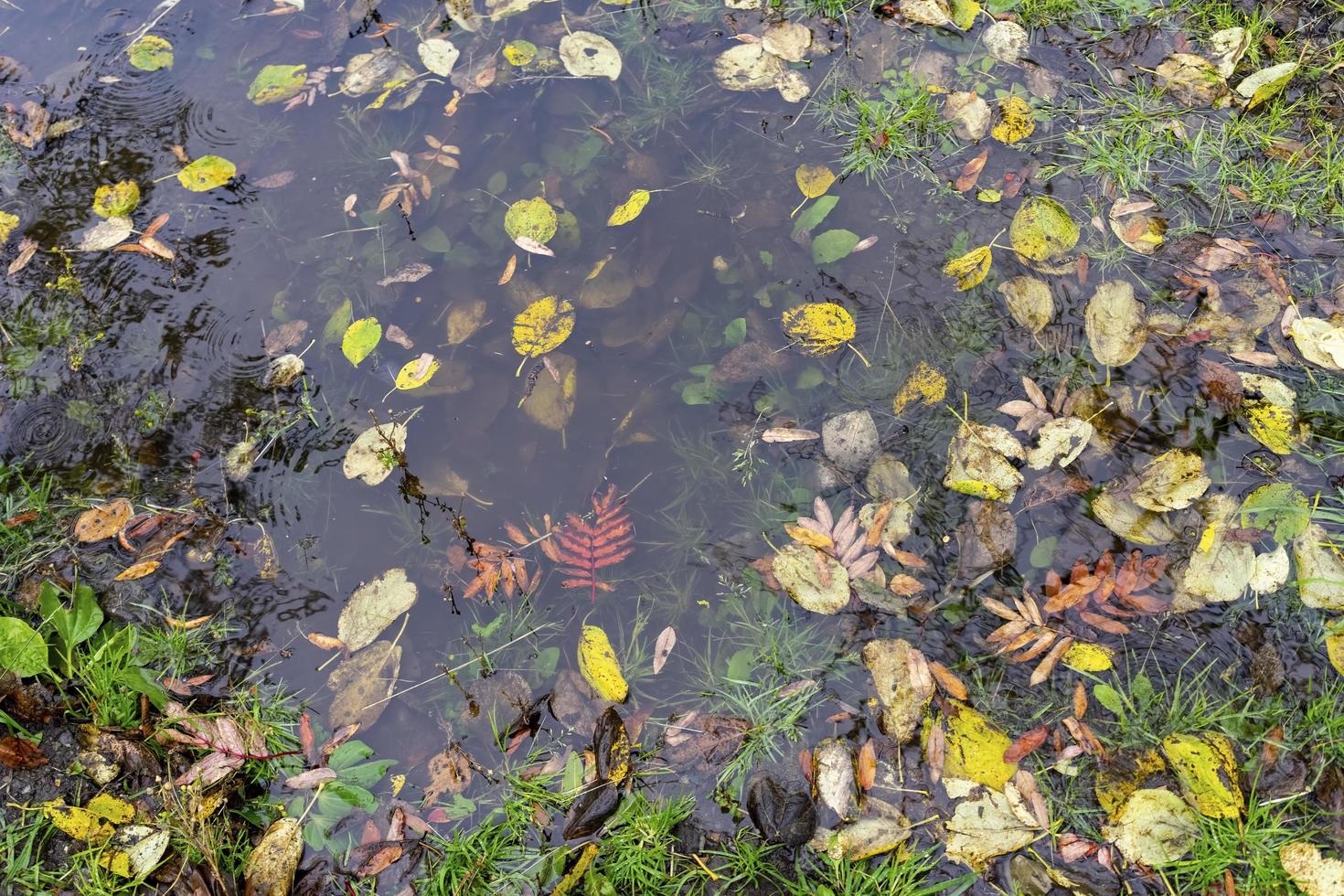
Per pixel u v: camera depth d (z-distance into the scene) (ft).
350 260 8.84
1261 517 6.52
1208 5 9.27
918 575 6.64
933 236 8.37
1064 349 7.54
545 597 7.07
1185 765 5.64
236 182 9.44
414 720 6.55
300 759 6.40
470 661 6.79
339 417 7.97
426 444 7.80
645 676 6.64
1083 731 5.92
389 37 10.53
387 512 7.53
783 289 8.27
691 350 8.12
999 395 7.41
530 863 5.85
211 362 8.23
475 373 8.13
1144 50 9.21
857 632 6.53
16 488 7.59
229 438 7.82
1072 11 9.53
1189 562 6.40
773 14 10.11
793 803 5.85
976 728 5.95
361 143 9.69
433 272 8.72
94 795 6.21
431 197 9.19
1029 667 6.24
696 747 6.19
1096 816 5.65
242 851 6.04
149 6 10.86
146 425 7.88
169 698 6.62
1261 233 7.95
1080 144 8.66
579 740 6.35
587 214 8.98
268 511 7.53
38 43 10.62
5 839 6.03
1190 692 6.05
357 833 6.09
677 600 6.97
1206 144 8.44
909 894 5.47
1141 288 7.79
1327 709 5.86
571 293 8.45
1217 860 5.34
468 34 10.47
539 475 7.62
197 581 7.19
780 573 6.73
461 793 6.22
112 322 8.45
